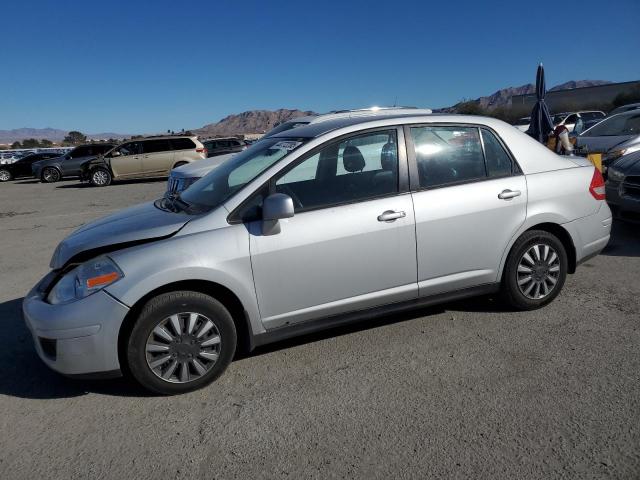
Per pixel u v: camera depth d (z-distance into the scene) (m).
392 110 8.73
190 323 3.34
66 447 2.94
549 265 4.37
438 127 4.07
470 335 4.05
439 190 3.95
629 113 10.39
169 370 3.35
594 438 2.73
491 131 4.23
